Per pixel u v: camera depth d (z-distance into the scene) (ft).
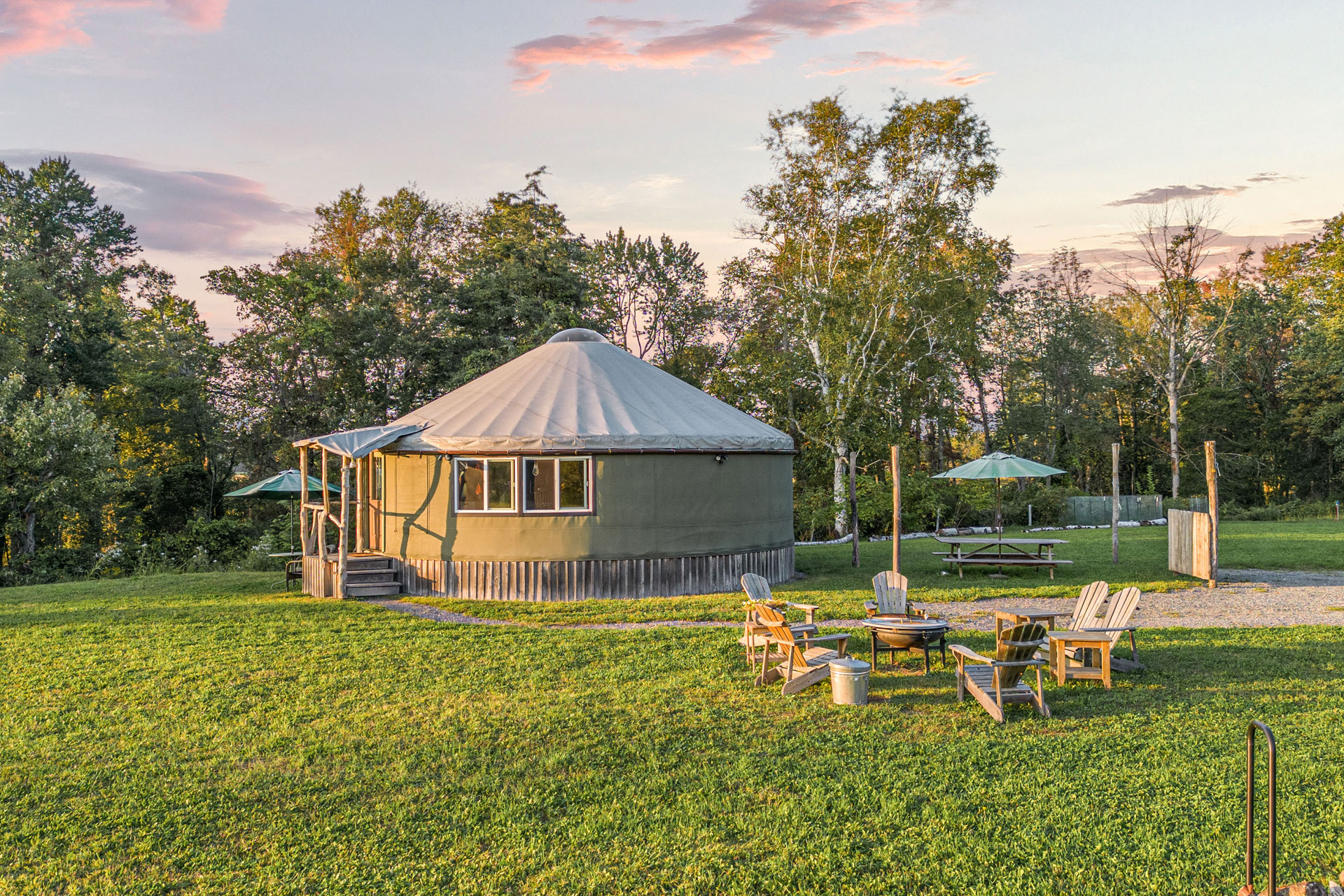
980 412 162.91
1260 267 153.48
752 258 102.78
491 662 32.50
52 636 38.04
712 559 53.06
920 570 61.41
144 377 117.39
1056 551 73.92
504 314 107.76
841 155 94.32
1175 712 25.29
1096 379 159.43
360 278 109.60
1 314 100.12
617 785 20.08
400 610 45.83
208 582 62.59
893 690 28.48
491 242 115.65
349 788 20.13
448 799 19.44
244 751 22.71
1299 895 14.01
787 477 59.41
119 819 18.52
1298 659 31.58
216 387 112.98
